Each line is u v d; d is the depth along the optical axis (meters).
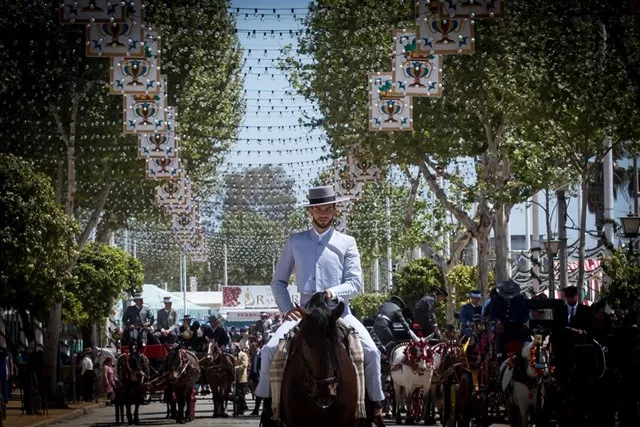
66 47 35.84
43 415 32.97
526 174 33.81
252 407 39.31
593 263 46.47
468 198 39.00
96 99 38.28
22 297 33.03
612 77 28.36
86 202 49.06
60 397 37.75
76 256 35.88
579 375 18.84
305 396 10.57
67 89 36.72
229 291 98.75
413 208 48.28
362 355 11.08
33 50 35.00
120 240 86.81
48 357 38.75
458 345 22.97
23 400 34.31
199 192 52.53
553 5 29.00
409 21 34.06
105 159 39.41
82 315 46.12
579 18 28.94
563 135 30.98
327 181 41.50
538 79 29.22
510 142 34.22
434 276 59.50
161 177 33.94
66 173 42.84
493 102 34.50
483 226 39.12
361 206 61.50
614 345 19.12
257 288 99.38
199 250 60.47
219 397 33.88
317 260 11.55
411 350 25.44
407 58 25.17
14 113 36.69
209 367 33.81
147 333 36.53
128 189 49.25
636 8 17.73
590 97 28.67
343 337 10.91
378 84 27.73
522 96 30.14
